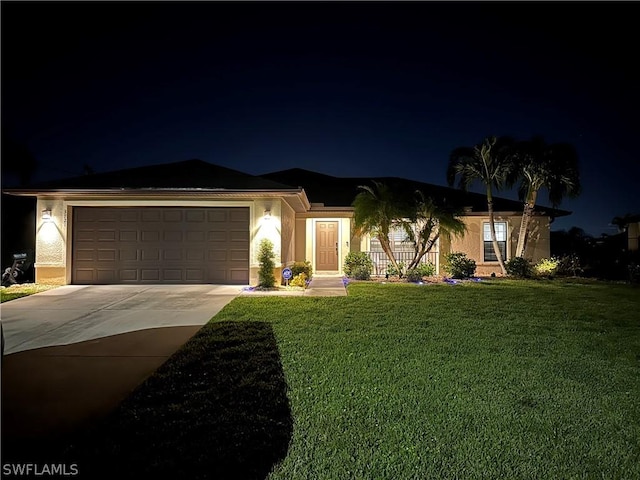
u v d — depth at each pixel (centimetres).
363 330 760
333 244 1872
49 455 337
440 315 903
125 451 343
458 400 446
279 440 361
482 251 1844
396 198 1591
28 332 759
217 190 1278
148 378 513
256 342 675
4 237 1788
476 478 309
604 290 1359
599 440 365
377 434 372
